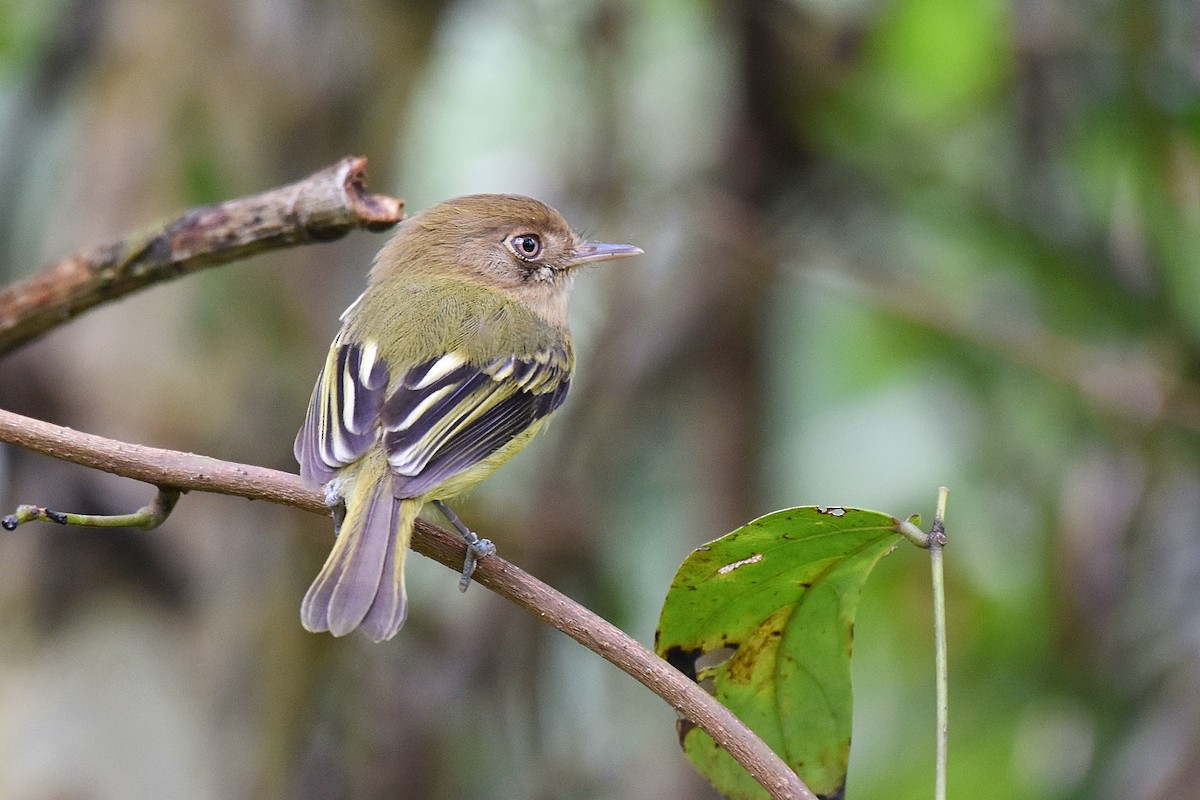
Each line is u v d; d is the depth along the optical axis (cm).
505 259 987
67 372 1032
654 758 1245
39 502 1013
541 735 1223
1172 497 1175
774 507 1290
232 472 711
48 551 1014
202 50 1085
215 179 1080
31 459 1018
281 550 1078
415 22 1159
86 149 1071
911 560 1245
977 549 1248
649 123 1332
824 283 1277
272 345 1091
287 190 812
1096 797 1109
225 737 1047
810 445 1306
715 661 708
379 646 1214
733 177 1279
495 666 1223
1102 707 1138
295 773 1130
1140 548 1172
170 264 825
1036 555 1225
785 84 1270
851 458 1290
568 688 1270
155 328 1052
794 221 1291
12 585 1010
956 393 1275
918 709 1215
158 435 1042
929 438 1283
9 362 1020
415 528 728
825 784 689
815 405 1316
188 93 1080
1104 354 1188
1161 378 1175
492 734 1218
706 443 1277
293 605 1084
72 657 1007
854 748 1224
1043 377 1236
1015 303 1273
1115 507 1182
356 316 878
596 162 1305
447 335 845
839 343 1322
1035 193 1242
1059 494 1214
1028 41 1236
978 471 1255
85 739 998
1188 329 1198
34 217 1069
